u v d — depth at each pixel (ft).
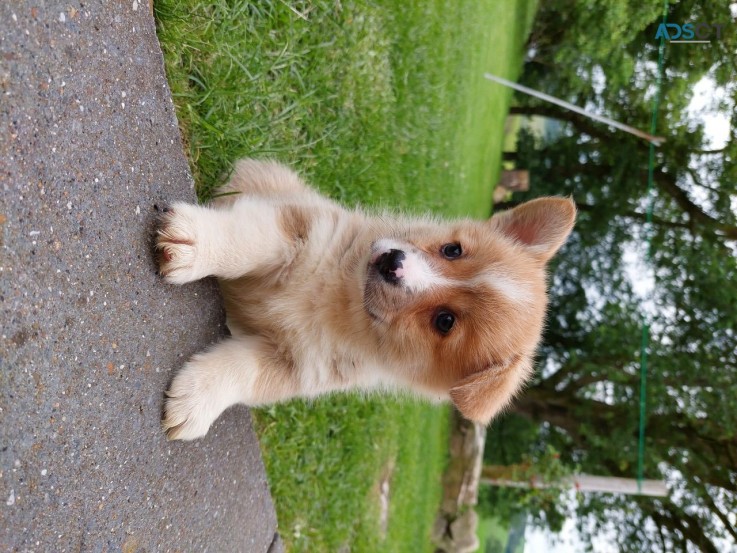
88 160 0.58
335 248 1.00
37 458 0.52
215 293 0.87
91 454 0.59
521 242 1.14
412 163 2.14
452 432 4.06
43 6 0.52
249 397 0.91
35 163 0.52
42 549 0.53
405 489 2.60
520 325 1.00
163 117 0.72
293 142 1.30
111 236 0.62
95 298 0.60
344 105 1.54
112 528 0.63
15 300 0.50
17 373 0.50
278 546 1.12
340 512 1.73
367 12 1.65
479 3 3.39
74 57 0.56
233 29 1.02
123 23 0.64
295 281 0.97
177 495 0.76
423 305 0.99
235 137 1.06
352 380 1.06
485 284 0.99
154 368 0.71
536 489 4.18
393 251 0.99
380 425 2.14
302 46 1.30
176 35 0.86
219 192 1.00
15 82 0.49
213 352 0.84
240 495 0.95
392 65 1.91
